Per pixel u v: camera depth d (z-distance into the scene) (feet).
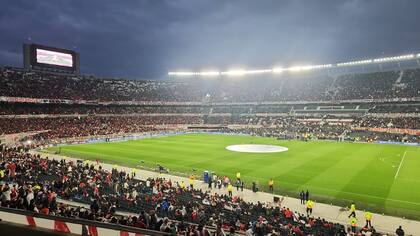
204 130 350.64
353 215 87.10
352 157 182.60
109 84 398.83
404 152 202.08
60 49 343.46
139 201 85.97
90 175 117.91
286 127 330.34
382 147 225.56
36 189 78.43
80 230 29.37
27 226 28.91
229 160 172.65
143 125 339.98
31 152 194.08
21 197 62.69
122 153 195.42
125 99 366.84
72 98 320.09
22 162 124.98
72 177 109.60
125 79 428.15
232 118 386.93
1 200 58.44
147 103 376.48
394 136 265.34
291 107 385.50
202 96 437.17
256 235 59.16
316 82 419.33
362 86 369.30
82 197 87.15
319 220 79.00
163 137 289.94
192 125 368.89
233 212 81.30
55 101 301.63
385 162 167.53
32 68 326.24
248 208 88.74
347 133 287.48
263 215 82.74
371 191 114.93
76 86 354.54
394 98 320.70
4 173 104.06
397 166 157.38
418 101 308.19
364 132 286.87
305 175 138.41
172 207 76.84
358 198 107.24
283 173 142.31
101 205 75.56
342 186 121.19
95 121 318.65
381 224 85.56
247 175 138.92
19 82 304.30
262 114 384.47
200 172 144.77
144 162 166.81
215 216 75.31
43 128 262.47
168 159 175.63
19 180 96.94
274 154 192.54
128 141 257.96
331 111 354.33
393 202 103.14
